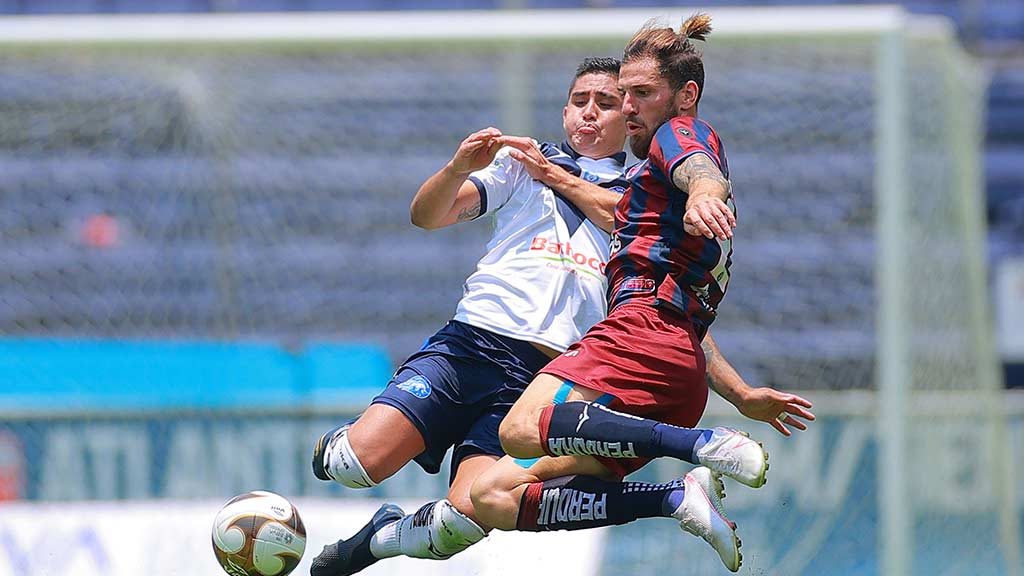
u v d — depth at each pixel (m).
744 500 30.52
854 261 39.00
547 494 15.21
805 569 30.11
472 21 33.69
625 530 29.94
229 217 40.25
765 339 38.81
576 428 14.32
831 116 38.44
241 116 40.22
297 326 40.66
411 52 38.03
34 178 40.38
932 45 34.47
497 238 17.17
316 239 41.12
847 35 32.44
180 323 39.78
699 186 13.64
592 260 16.88
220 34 34.06
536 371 16.75
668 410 14.99
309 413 30.59
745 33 32.88
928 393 33.00
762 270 39.09
